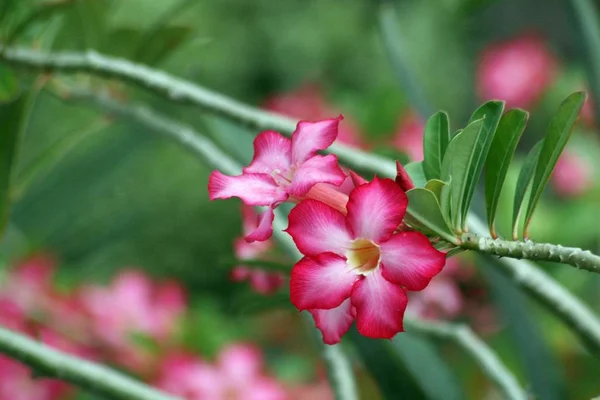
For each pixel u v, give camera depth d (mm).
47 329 1768
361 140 2178
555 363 1121
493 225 772
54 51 1104
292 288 714
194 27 1104
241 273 1076
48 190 2230
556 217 1907
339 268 714
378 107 2168
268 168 748
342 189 806
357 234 717
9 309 1749
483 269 1156
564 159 2148
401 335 1078
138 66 989
